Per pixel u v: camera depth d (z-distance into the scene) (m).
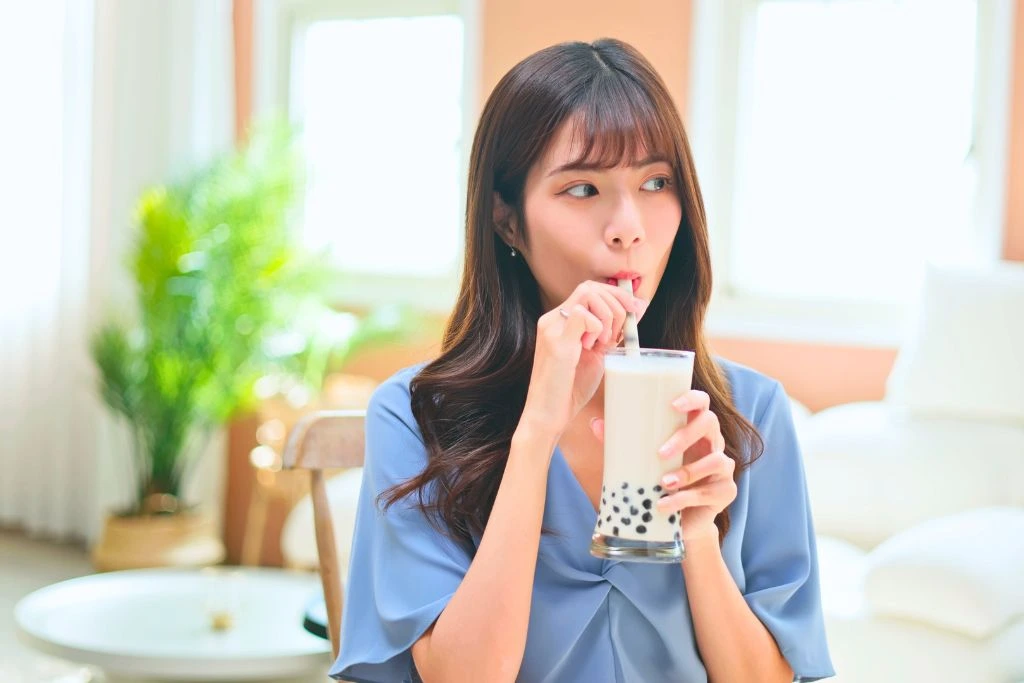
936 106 3.82
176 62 4.77
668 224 1.29
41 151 5.07
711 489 1.11
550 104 1.26
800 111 4.01
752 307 4.08
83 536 5.15
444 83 4.60
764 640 1.32
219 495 4.80
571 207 1.26
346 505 3.49
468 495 1.30
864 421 3.40
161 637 2.72
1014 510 2.94
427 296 4.59
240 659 2.49
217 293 4.31
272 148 4.39
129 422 4.59
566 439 1.37
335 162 4.79
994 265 3.48
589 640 1.31
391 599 1.26
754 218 4.08
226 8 4.79
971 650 2.55
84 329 5.04
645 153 1.25
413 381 1.38
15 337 5.18
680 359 1.10
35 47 5.04
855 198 3.95
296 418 4.19
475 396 1.35
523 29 4.31
